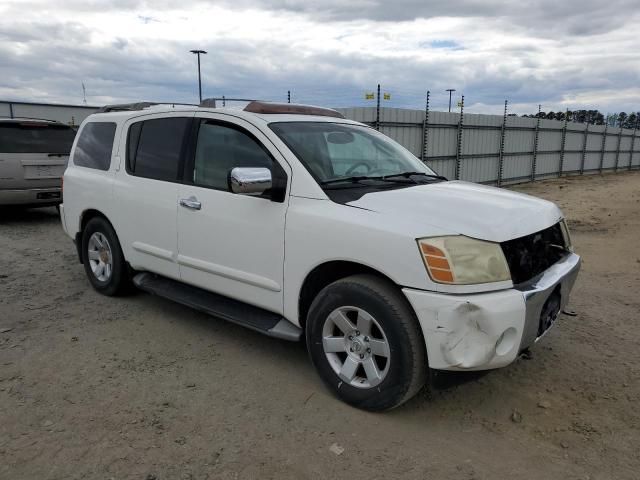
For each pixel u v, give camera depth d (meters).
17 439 3.00
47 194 9.70
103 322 4.77
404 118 16.78
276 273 3.66
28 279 6.09
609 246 8.73
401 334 3.04
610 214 12.99
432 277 2.92
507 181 22.98
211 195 4.04
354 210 3.30
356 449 2.97
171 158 4.46
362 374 3.40
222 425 3.18
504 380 3.81
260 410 3.35
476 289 2.93
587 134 29.69
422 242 2.96
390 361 3.12
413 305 2.97
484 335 2.91
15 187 9.32
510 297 2.97
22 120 9.54
